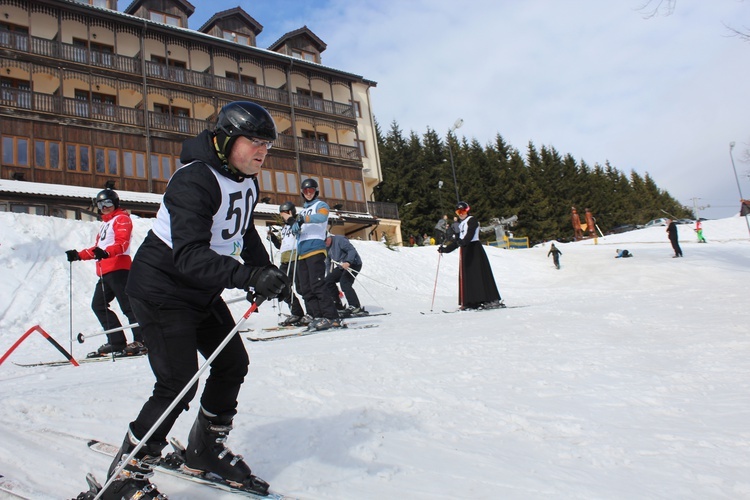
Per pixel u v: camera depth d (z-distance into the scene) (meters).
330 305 7.20
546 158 64.81
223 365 2.04
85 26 25.00
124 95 26.06
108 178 23.06
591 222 38.97
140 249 1.94
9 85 22.97
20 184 20.14
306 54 34.78
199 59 29.11
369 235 33.16
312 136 33.03
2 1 22.59
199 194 1.79
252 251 2.18
